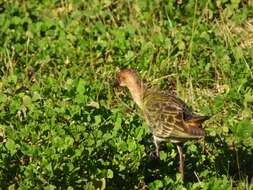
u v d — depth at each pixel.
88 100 14.07
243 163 12.87
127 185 12.08
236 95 14.32
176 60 15.44
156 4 16.80
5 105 13.84
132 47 15.88
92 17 16.98
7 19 16.92
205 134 11.84
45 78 15.27
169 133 11.97
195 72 15.02
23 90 14.89
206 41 15.71
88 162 11.59
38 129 12.30
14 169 11.69
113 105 14.64
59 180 11.41
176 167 12.53
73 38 16.16
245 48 15.72
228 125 13.77
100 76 15.21
